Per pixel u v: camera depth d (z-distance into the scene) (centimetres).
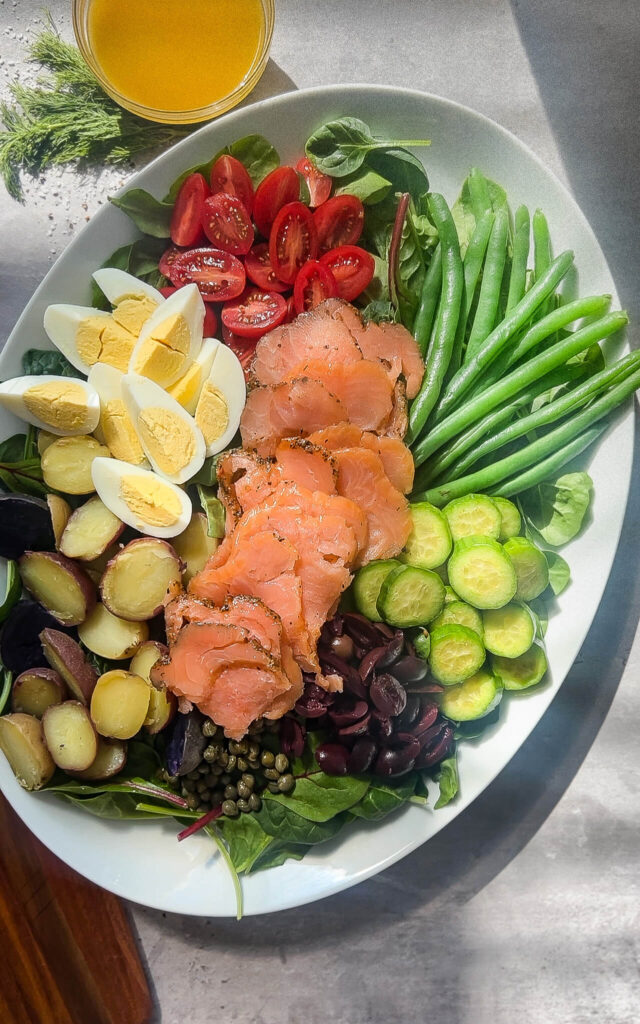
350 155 43
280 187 42
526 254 43
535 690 43
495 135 42
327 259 43
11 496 41
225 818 42
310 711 40
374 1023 49
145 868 42
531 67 48
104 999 45
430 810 43
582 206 48
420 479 43
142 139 47
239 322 44
